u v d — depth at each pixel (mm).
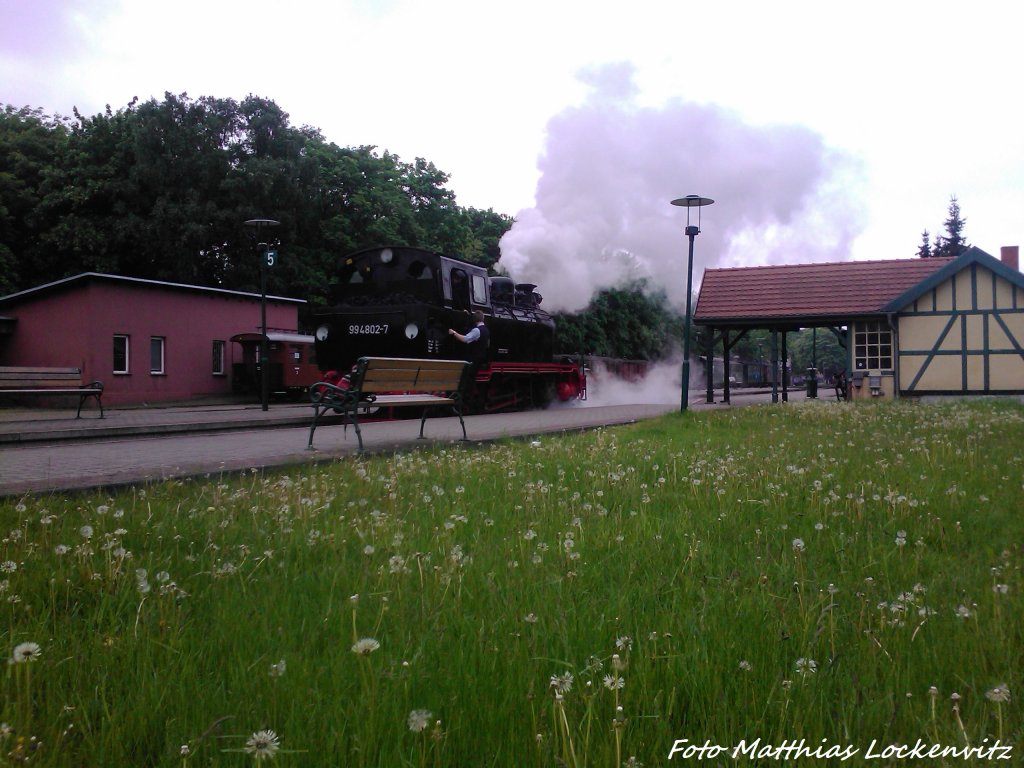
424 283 18453
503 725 2205
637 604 3271
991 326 24203
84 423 14438
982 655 2729
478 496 5883
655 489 6254
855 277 26000
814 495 5723
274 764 1985
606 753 2047
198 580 3666
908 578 3795
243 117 37312
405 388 10164
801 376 104062
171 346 29484
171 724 2217
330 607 3189
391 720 2186
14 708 2283
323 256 39375
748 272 27062
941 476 6785
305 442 10852
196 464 7805
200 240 34125
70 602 3395
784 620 3039
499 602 3250
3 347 28312
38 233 36844
